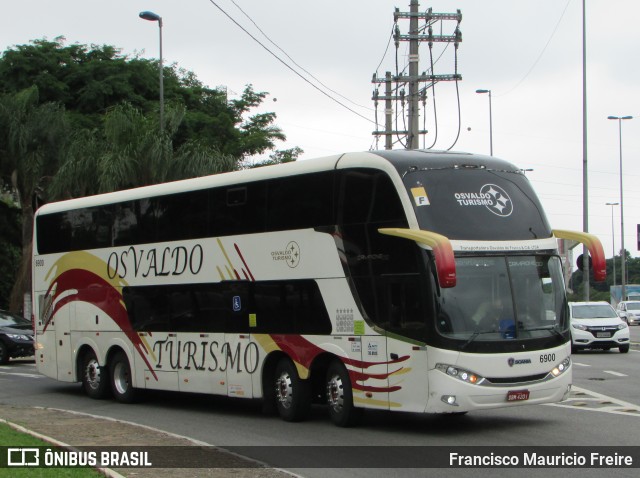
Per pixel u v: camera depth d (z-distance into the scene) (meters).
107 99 45.84
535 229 13.60
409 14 30.28
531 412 15.44
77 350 19.91
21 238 42.00
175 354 17.12
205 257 16.52
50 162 36.22
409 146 29.75
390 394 13.08
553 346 13.16
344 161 14.05
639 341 37.84
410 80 29.95
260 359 15.23
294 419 14.85
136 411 17.33
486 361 12.58
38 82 44.25
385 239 13.25
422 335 12.63
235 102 54.16
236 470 10.25
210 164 31.23
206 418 15.98
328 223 14.18
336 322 13.92
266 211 15.30
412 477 10.19
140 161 30.80
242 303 15.64
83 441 12.52
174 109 33.38
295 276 14.66
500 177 13.77
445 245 11.93
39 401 19.30
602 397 17.28
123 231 18.66
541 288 13.31
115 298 18.78
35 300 21.38
